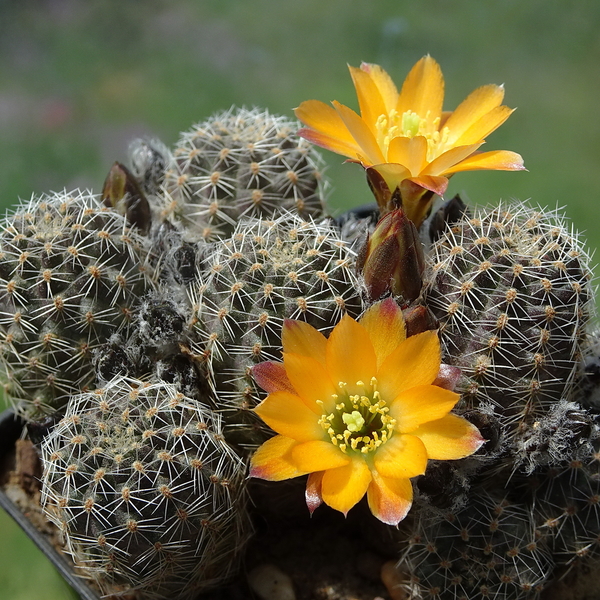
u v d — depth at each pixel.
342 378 0.40
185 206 0.44
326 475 0.39
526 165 0.77
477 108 0.43
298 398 0.40
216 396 0.41
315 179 0.44
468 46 1.00
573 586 0.42
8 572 0.50
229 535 0.41
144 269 0.43
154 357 0.42
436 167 0.41
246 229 0.42
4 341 0.42
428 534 0.41
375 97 0.43
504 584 0.41
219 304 0.41
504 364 0.41
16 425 0.45
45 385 0.42
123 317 0.42
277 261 0.41
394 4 1.08
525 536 0.41
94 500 0.40
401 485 0.39
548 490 0.41
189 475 0.40
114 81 0.92
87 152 0.81
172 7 1.07
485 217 0.42
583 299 0.41
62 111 0.87
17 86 0.91
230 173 0.44
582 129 0.83
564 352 0.41
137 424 0.40
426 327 0.40
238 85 0.91
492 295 0.41
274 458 0.40
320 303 0.41
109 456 0.40
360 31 1.02
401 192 0.42
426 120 0.43
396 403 0.40
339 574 0.43
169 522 0.40
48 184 0.77
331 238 0.41
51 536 0.43
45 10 1.05
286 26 1.03
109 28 1.00
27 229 0.42
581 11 1.06
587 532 0.41
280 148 0.44
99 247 0.42
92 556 0.41
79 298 0.42
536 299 0.41
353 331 0.40
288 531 0.43
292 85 0.91
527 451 0.41
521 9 1.07
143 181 0.46
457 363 0.41
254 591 0.42
